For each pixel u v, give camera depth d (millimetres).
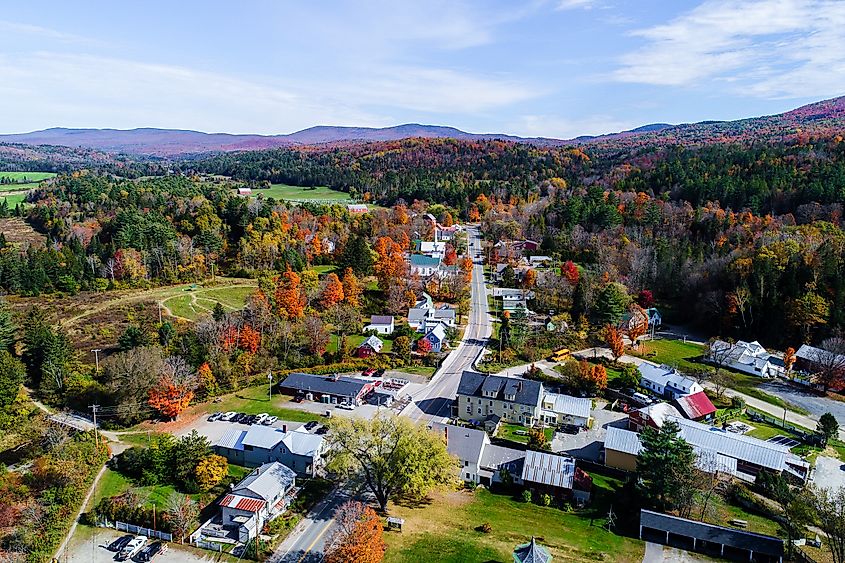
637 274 166625
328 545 60500
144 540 64625
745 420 99500
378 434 72438
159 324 126000
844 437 93812
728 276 150125
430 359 120312
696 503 73312
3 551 61906
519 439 90812
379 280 160625
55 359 103625
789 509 68312
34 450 82625
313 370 113250
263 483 71188
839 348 116250
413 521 69000
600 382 106812
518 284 171375
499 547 64000
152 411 96250
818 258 140750
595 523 70000
